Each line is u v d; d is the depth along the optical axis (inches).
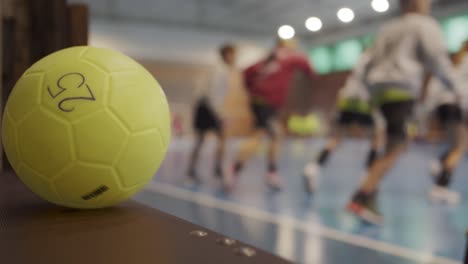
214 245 12.5
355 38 411.5
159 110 19.2
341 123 158.9
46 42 32.7
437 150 285.9
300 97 356.5
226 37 442.6
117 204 20.0
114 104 17.5
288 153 304.0
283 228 103.1
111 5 358.3
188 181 192.1
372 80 133.8
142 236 13.7
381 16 379.6
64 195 17.9
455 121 159.8
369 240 92.3
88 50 19.1
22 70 33.1
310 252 83.4
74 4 33.5
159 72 420.2
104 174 17.7
